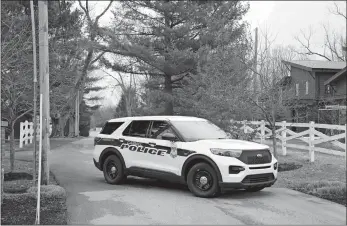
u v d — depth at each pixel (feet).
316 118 94.02
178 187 33.22
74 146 81.66
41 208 24.68
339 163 44.60
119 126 35.53
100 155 36.01
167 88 78.33
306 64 110.22
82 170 45.09
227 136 32.76
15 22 42.93
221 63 46.88
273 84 43.73
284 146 53.72
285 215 24.34
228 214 24.04
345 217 24.68
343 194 31.17
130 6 76.64
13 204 25.46
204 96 47.37
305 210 25.89
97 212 24.31
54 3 60.64
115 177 34.58
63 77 46.29
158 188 32.76
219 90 44.11
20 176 37.93
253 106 44.55
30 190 28.81
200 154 28.55
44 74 31.14
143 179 37.88
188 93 66.80
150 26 76.89
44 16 31.19
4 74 35.76
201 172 28.66
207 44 67.26
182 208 25.35
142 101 108.99
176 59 69.97
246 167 27.43
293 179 37.27
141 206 25.90
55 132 122.72
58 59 47.24
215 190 27.89
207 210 24.89
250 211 24.95
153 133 32.65
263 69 48.73
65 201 26.99
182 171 29.66
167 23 76.18
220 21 70.95
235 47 48.01
